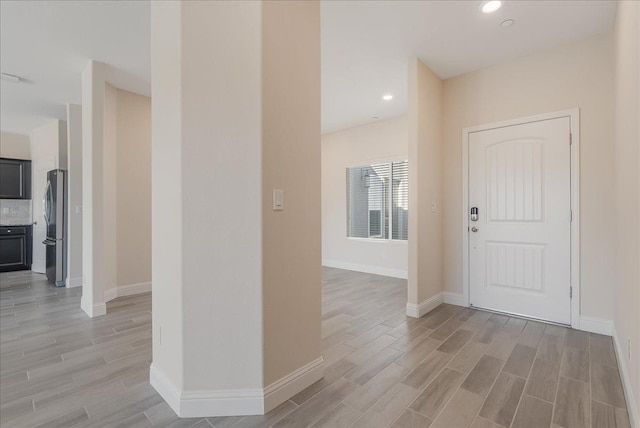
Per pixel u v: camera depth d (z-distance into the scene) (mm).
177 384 1719
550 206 3027
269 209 1745
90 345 2578
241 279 1691
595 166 2791
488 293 3426
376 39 2883
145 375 2100
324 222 6434
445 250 3719
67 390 1926
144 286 4285
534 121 3105
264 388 1713
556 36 2818
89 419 1658
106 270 3871
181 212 1647
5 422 1636
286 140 1842
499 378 2051
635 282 1626
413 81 3229
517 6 2418
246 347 1698
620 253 2248
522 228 3188
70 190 4609
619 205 2301
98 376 2090
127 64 3387
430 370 2158
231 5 1687
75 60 3285
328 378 2062
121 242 4070
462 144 3570
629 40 1835
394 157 5289
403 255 5230
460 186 3596
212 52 1669
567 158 2932
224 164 1678
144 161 4301
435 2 2383
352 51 3100
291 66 1870
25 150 6082
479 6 2426
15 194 5953
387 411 1724
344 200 6074
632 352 1684
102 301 3357
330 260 6336
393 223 5406
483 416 1680
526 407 1752
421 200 3318
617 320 2402
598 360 2273
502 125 3297
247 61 1695
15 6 2396
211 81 1667
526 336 2717
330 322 3107
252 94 1696
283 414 1699
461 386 1963
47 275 5031
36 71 3520
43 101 4426
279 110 1799
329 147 6320
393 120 5301
